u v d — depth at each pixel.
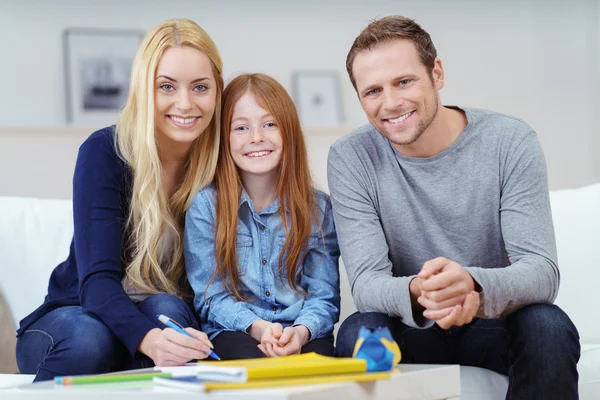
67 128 3.46
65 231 2.12
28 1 3.47
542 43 4.14
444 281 1.37
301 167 1.85
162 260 1.81
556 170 4.12
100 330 1.56
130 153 1.74
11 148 3.41
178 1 3.69
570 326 1.43
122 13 3.61
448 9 4.04
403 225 1.70
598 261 2.10
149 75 1.72
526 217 1.59
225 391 1.01
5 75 3.45
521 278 1.45
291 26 3.83
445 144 1.67
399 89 1.61
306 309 1.77
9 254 2.05
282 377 1.08
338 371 1.12
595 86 4.14
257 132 1.79
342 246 1.70
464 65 4.06
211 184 1.84
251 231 1.83
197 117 1.75
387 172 1.71
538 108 4.12
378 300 1.52
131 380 1.15
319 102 3.82
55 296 1.77
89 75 3.53
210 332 1.75
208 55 1.78
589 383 1.78
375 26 1.65
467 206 1.66
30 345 1.65
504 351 1.61
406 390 1.16
